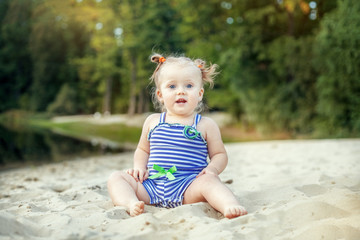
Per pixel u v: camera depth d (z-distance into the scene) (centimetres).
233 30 1495
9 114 3294
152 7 2264
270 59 1427
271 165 478
